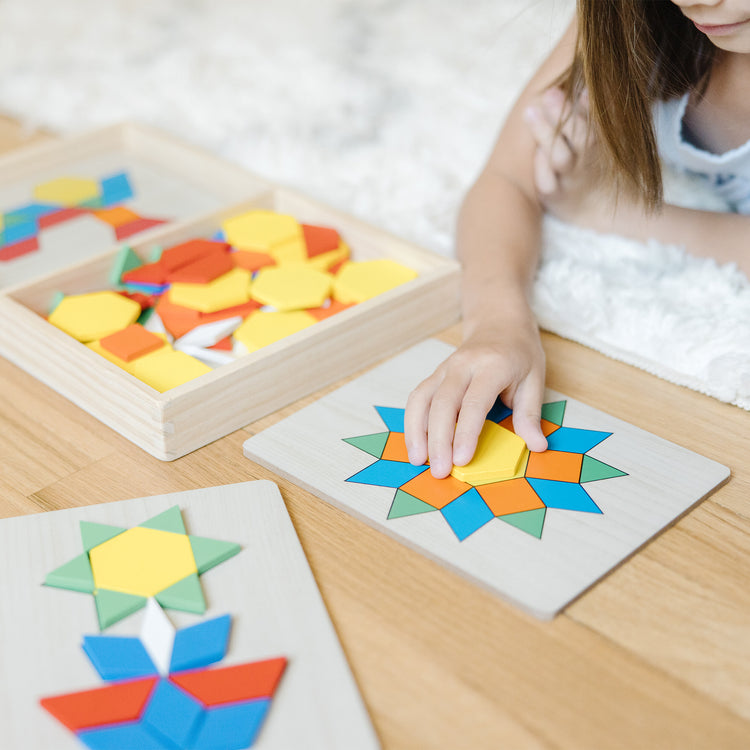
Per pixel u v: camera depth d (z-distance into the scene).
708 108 1.07
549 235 1.13
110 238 1.19
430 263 1.04
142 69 1.65
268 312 0.99
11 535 0.74
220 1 1.93
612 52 0.96
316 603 0.68
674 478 0.81
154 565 0.71
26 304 0.98
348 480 0.80
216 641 0.64
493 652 0.66
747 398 0.91
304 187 1.33
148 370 0.89
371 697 0.63
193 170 1.31
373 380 0.93
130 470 0.83
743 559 0.74
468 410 0.80
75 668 0.63
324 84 1.58
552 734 0.60
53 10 1.91
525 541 0.74
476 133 1.42
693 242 1.07
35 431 0.88
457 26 1.76
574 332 1.00
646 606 0.70
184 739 0.57
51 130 1.52
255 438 0.85
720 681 0.64
